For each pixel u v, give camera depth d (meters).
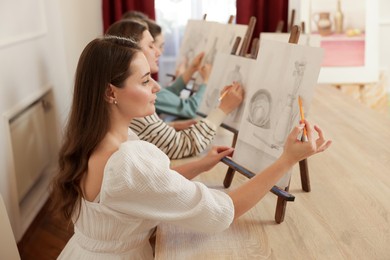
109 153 1.09
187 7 3.43
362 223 1.25
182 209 1.06
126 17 2.47
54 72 2.97
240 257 1.11
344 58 3.21
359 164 1.65
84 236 1.17
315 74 1.25
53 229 2.54
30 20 2.54
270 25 3.32
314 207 1.34
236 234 1.21
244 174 1.38
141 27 1.97
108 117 1.12
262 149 1.37
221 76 1.84
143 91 1.12
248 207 1.16
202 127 1.72
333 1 3.15
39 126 2.69
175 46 3.52
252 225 1.25
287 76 1.33
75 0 3.23
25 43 2.46
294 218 1.28
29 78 2.50
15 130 2.32
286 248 1.14
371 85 3.33
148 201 1.04
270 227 1.24
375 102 3.36
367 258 1.09
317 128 1.22
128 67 1.10
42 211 2.70
